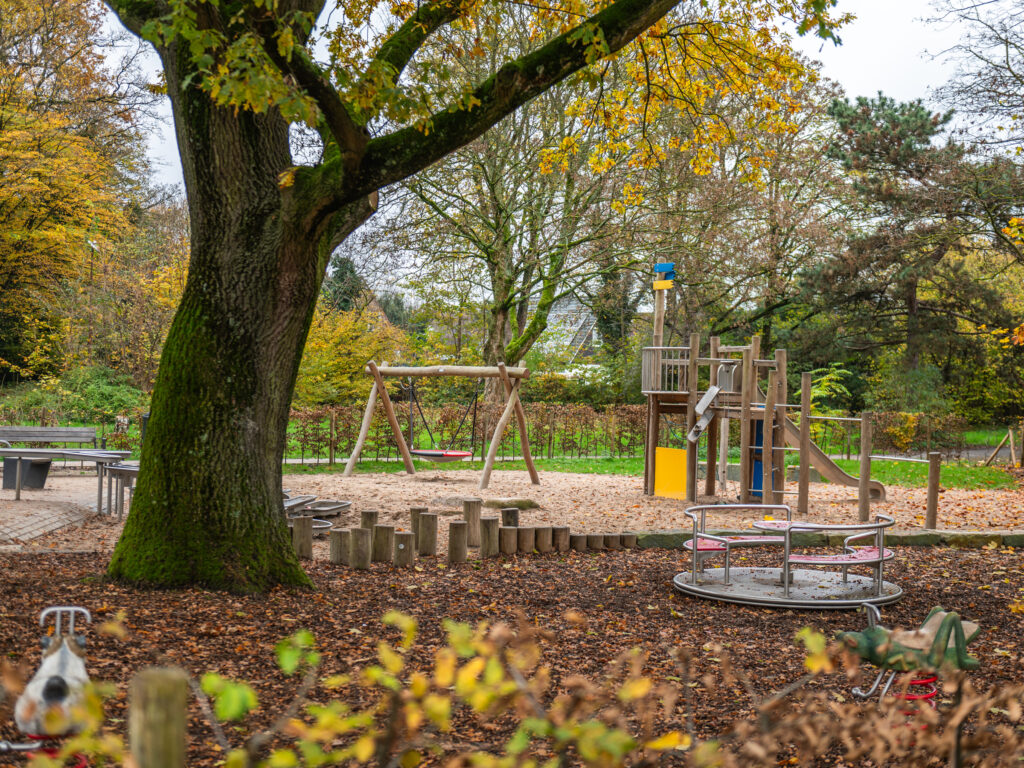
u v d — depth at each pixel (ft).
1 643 17.02
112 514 39.50
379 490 49.32
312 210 22.72
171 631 19.47
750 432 51.11
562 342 120.98
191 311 23.76
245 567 23.47
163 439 23.61
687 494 48.29
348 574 29.04
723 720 16.01
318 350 87.35
